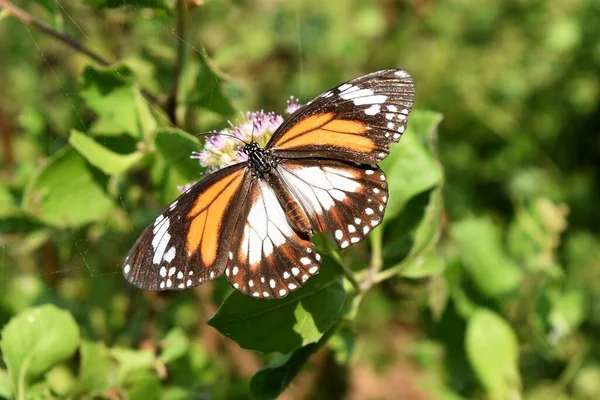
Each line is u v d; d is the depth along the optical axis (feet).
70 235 1.68
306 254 1.39
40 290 1.71
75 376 1.58
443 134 2.34
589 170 2.31
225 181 1.41
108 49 1.66
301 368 1.45
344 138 1.41
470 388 1.75
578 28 2.31
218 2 1.78
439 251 1.74
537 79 2.33
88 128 1.65
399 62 2.31
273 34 2.14
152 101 1.57
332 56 2.23
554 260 1.75
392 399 2.22
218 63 1.68
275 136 1.42
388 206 1.51
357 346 1.62
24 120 1.77
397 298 1.78
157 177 1.54
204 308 1.78
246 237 1.39
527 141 2.30
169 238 1.38
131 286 1.73
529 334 1.71
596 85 2.32
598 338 1.92
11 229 1.65
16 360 1.46
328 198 1.40
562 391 1.84
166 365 1.64
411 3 2.30
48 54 1.76
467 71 2.33
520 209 1.75
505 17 2.39
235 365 1.87
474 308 1.72
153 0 1.53
